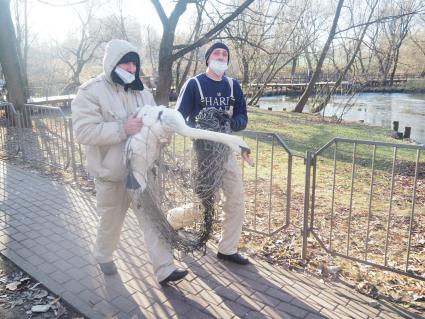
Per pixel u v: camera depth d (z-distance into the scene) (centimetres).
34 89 2864
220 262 369
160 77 1204
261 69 2700
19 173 666
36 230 434
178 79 2377
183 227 355
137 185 285
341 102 2367
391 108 2938
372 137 1370
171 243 310
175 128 278
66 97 2008
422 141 1653
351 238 454
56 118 723
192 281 336
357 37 2206
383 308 304
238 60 2478
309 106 2747
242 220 357
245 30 1708
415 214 548
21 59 1966
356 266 373
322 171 789
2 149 834
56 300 309
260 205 562
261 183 679
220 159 317
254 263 371
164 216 307
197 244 331
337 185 693
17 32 1969
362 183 712
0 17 1237
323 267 366
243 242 420
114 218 320
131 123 280
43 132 770
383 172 805
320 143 1150
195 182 321
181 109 322
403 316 295
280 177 721
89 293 317
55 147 788
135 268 355
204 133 277
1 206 506
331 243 402
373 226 496
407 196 637
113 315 290
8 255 377
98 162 297
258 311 298
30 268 354
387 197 628
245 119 343
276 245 415
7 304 306
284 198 597
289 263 373
